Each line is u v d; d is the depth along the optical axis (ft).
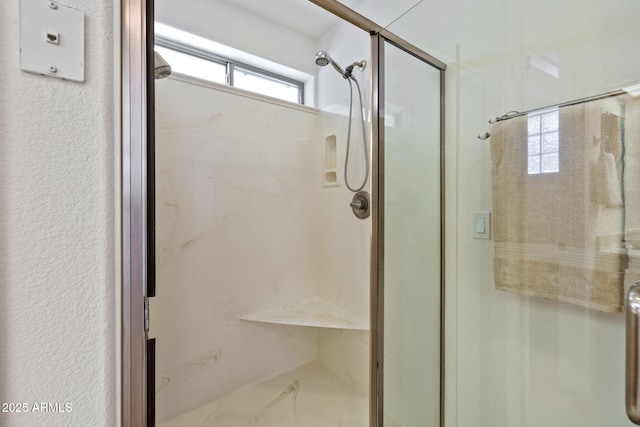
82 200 1.51
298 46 6.16
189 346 4.74
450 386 3.76
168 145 4.45
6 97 1.33
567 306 2.81
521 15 3.04
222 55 5.49
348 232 5.51
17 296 1.35
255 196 5.56
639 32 2.35
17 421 1.36
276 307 5.83
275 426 4.46
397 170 4.18
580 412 2.75
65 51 1.46
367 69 4.94
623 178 2.38
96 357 1.55
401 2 4.30
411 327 4.07
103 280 1.58
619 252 2.40
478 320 3.50
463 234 3.61
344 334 5.61
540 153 2.85
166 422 4.45
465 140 3.55
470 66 3.47
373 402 4.29
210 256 5.00
